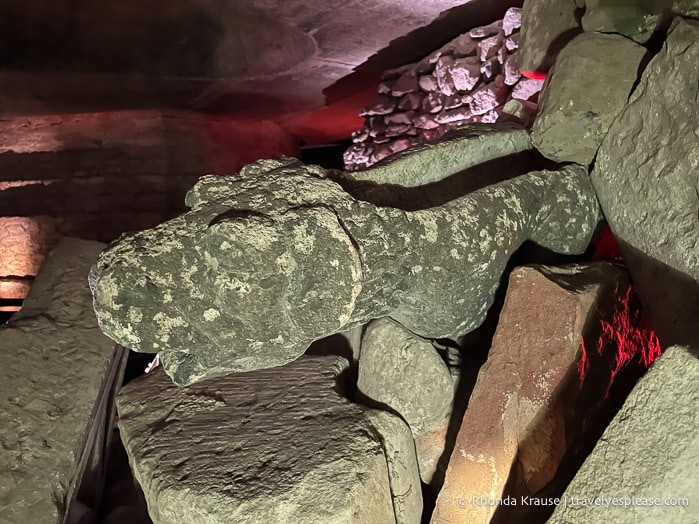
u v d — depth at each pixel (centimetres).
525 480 83
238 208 78
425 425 97
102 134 285
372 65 257
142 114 288
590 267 94
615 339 89
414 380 96
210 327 74
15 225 279
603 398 87
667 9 94
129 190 287
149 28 218
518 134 111
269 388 101
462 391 100
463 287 92
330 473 78
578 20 117
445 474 88
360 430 85
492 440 84
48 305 134
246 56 237
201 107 289
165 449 90
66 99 250
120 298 72
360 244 81
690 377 59
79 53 214
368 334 103
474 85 182
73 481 112
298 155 397
